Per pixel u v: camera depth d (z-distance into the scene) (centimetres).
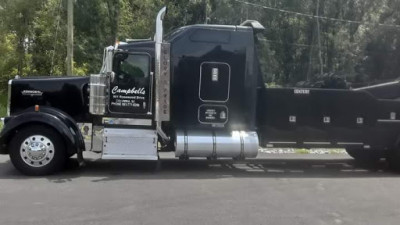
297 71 4047
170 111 1034
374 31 3972
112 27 3164
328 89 1083
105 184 905
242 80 1046
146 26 3372
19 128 967
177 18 3650
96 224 659
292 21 4022
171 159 1228
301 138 1077
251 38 1049
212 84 1040
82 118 1023
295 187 920
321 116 1077
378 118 1093
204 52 1038
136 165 1126
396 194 877
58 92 1021
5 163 1113
